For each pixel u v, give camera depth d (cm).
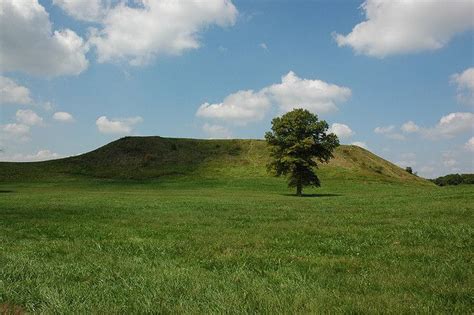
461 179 17400
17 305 788
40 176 12544
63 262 1228
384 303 739
